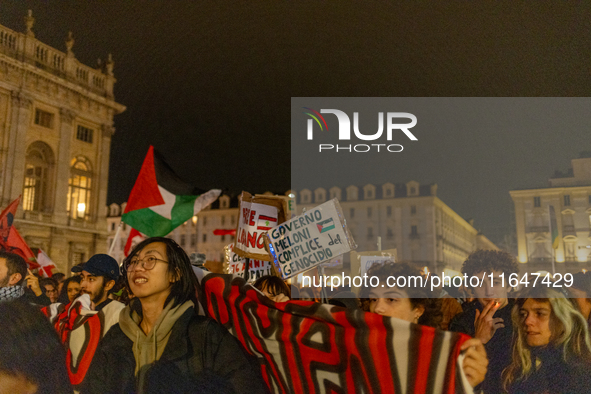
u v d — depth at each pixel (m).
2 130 24.66
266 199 3.71
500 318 2.59
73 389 2.13
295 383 2.07
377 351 1.92
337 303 3.53
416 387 1.85
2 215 4.71
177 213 5.82
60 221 27.08
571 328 2.41
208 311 2.28
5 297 2.26
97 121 29.98
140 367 1.96
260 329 2.13
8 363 2.11
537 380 2.40
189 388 1.92
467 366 1.83
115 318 2.19
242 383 1.96
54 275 6.02
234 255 3.97
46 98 26.73
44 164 27.16
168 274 2.04
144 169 5.90
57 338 2.23
